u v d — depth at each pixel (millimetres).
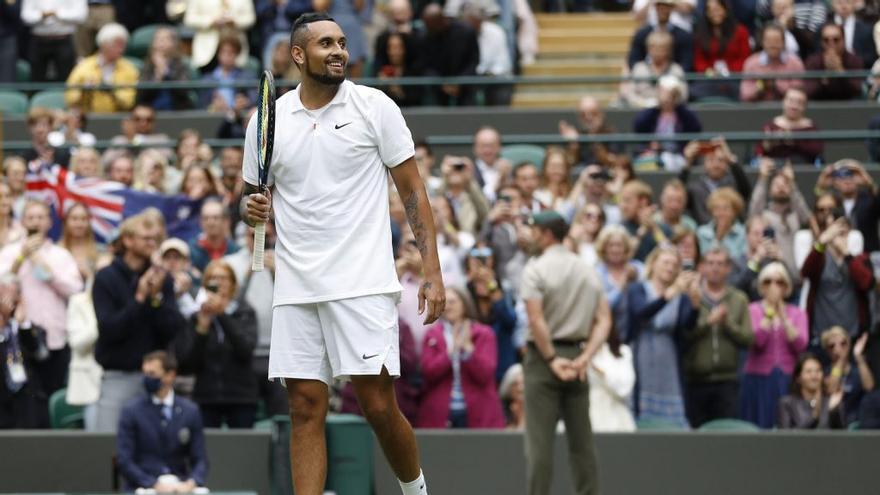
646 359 16375
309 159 9078
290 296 9117
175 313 16203
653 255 16703
